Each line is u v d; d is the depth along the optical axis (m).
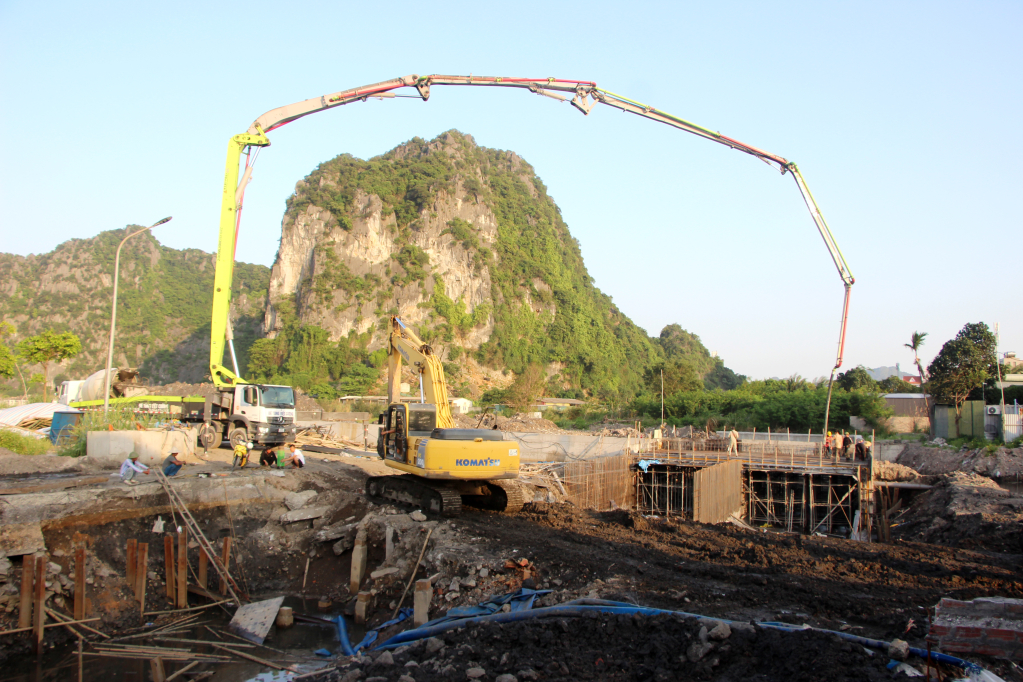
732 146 22.75
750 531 17.88
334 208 155.25
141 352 192.00
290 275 154.75
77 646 12.60
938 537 23.59
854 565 13.31
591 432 53.03
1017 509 23.48
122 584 14.20
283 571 16.38
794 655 8.40
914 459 44.22
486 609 12.02
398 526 15.75
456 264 159.62
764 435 51.16
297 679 10.30
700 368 194.12
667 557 13.84
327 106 23.56
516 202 190.75
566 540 15.16
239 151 24.67
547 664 9.08
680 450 37.41
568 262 197.88
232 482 18.20
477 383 144.38
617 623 10.13
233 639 13.09
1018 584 12.02
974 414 50.44
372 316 146.00
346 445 34.91
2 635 12.01
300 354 135.12
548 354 159.25
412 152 199.25
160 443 22.14
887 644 8.84
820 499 34.62
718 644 9.08
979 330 53.34
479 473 16.94
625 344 182.88
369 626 13.45
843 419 56.62
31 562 12.57
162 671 11.41
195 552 15.77
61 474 18.95
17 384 122.00
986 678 7.75
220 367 25.80
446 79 21.75
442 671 9.23
